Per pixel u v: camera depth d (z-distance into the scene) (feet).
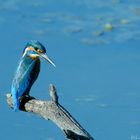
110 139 47.57
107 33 69.62
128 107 52.37
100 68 59.82
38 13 75.61
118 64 60.75
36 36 68.18
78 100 53.62
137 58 62.18
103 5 78.07
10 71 58.54
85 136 26.53
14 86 30.96
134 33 69.51
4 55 62.39
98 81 57.16
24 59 32.42
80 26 71.61
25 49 32.83
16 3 78.84
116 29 70.74
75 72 58.80
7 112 51.39
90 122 50.06
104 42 66.69
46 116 27.40
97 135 48.19
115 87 56.03
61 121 26.78
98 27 71.46
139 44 66.08
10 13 75.41
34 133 48.39
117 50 64.44
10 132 48.44
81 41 66.85
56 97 27.17
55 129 49.06
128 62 61.16
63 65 60.39
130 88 55.83
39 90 55.06
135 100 53.62
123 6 77.77
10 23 72.13
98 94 54.75
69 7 77.41
